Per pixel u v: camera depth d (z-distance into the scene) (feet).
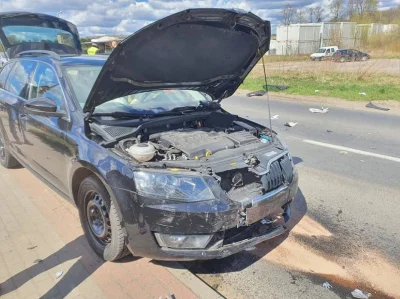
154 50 10.30
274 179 10.34
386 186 16.19
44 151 12.91
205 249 9.11
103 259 10.55
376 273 10.18
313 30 152.76
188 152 9.96
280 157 11.04
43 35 24.08
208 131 12.19
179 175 8.96
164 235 9.01
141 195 8.86
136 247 9.30
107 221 10.14
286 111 35.53
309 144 23.35
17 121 14.82
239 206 9.19
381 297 9.20
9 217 13.05
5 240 11.57
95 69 13.17
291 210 13.98
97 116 11.33
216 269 10.45
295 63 98.37
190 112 13.42
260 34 11.91
